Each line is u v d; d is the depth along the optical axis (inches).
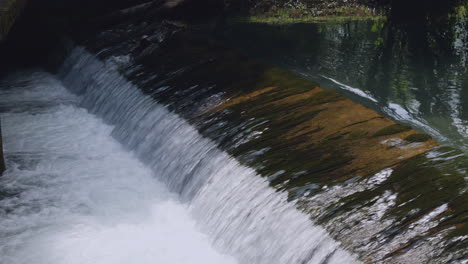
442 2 495.2
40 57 511.5
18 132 355.9
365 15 488.7
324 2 517.3
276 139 252.2
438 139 272.5
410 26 455.2
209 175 256.8
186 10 494.6
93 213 264.1
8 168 306.8
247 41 432.1
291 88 302.5
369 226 185.6
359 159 222.2
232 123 277.4
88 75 420.2
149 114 327.3
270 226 209.9
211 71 348.2
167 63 378.6
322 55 396.2
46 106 402.3
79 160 317.1
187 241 236.7
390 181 203.9
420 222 180.7
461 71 360.5
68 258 231.5
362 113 262.7
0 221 258.5
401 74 357.4
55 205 271.7
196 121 293.6
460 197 187.0
